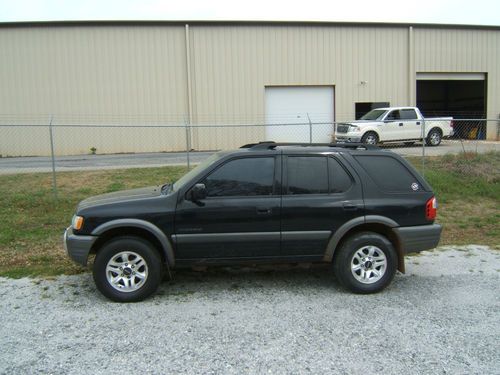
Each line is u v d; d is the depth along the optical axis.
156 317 4.74
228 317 4.73
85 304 5.12
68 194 10.99
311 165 5.50
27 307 5.03
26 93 21.91
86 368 3.68
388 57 24.45
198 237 5.25
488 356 3.87
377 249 5.44
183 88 22.80
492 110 26.28
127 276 5.21
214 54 22.92
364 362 3.77
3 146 21.91
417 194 5.56
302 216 5.35
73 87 22.11
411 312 4.86
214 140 23.19
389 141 19.69
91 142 22.38
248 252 5.36
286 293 5.48
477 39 25.61
